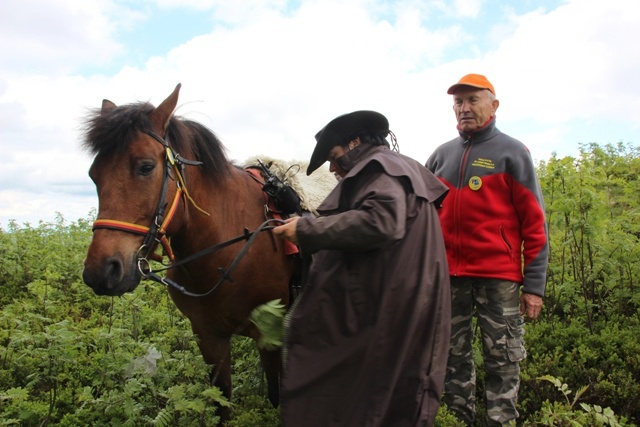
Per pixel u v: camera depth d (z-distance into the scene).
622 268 5.25
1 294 6.12
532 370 3.97
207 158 3.09
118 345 3.66
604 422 3.08
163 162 2.81
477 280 3.46
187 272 3.14
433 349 2.51
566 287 5.17
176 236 3.04
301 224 2.47
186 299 3.27
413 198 2.57
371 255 2.50
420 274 2.49
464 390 3.58
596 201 5.00
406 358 2.47
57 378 3.59
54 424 3.43
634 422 3.66
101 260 2.58
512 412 3.36
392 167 2.54
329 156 2.82
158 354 3.33
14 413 3.48
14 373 4.02
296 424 2.45
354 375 2.47
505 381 3.38
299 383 2.46
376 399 2.45
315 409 2.46
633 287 5.25
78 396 3.66
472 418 3.64
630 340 4.37
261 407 3.72
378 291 2.48
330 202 2.61
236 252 3.15
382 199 2.43
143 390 3.56
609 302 5.29
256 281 3.22
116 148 2.69
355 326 2.49
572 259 5.48
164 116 2.83
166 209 2.82
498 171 3.39
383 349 2.46
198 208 3.01
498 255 3.38
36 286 5.03
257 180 3.48
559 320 5.14
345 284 2.51
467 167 3.47
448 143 3.70
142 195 2.70
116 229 2.64
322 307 2.51
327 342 2.50
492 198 3.40
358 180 2.60
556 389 3.88
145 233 2.73
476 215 3.41
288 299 3.42
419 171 2.73
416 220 2.55
